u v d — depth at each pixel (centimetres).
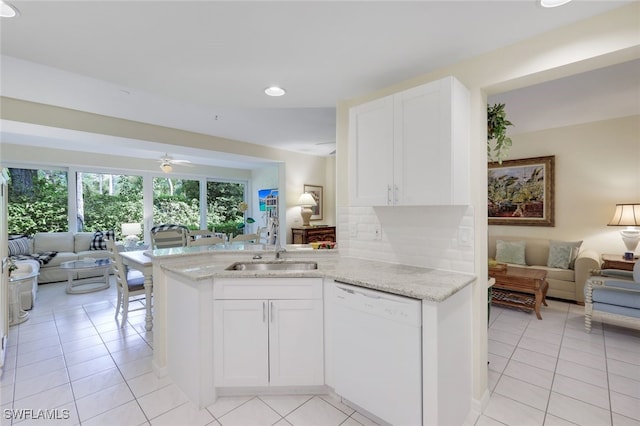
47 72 237
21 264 375
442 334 153
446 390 158
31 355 262
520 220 470
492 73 183
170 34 166
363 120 213
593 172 412
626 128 389
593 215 413
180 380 213
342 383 188
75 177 571
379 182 204
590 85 291
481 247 190
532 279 346
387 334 164
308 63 199
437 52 185
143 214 655
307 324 199
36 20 151
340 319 187
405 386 158
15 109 293
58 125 319
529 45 171
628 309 280
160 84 231
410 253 222
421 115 182
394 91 231
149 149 450
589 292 305
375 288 170
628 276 338
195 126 409
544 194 448
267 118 375
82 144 504
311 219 636
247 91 244
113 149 544
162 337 232
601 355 258
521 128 442
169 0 137
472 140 190
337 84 231
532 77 174
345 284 187
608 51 148
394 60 195
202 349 194
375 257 243
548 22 156
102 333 308
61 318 350
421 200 182
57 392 210
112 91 278
